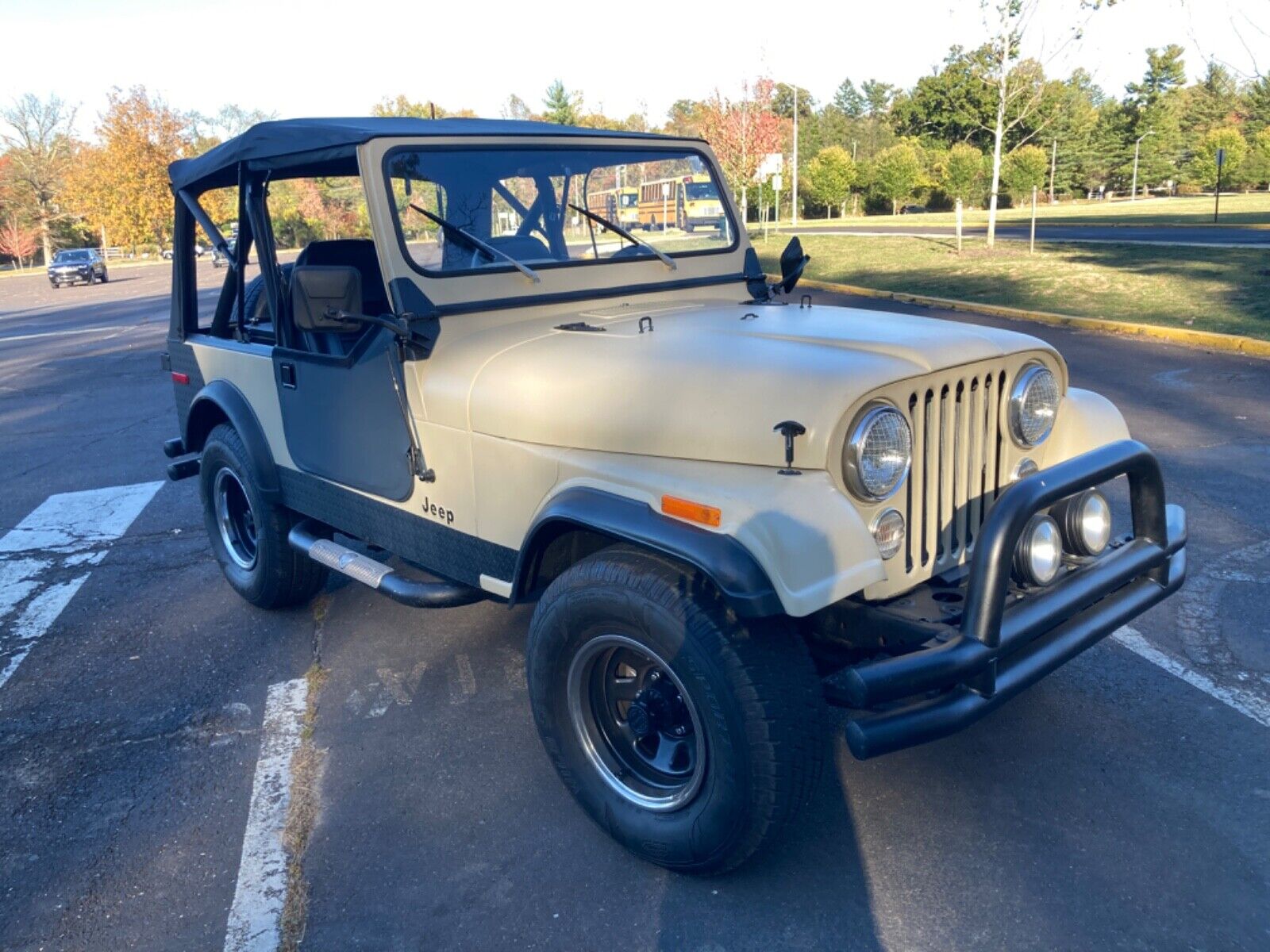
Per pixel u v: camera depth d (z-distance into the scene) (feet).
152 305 84.79
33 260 260.42
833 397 8.15
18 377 44.21
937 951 8.23
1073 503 9.21
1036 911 8.60
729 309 11.75
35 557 19.10
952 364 8.89
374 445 11.67
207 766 11.58
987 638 7.87
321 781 11.14
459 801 10.62
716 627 8.04
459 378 10.44
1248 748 10.83
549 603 9.19
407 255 10.73
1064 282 50.72
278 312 12.96
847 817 9.96
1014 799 10.13
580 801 9.64
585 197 12.26
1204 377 29.55
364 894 9.26
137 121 168.45
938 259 68.13
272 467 14.11
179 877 9.64
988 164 156.87
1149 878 8.93
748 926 8.61
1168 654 12.96
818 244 90.84
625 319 11.18
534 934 8.66
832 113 245.86
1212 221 89.61
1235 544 16.46
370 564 12.18
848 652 8.93
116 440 29.60
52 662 14.48
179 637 15.16
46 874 9.76
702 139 13.52
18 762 11.84
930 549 9.16
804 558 7.59
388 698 12.93
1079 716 11.59
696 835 8.59
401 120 12.25
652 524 8.27
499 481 10.10
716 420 8.46
